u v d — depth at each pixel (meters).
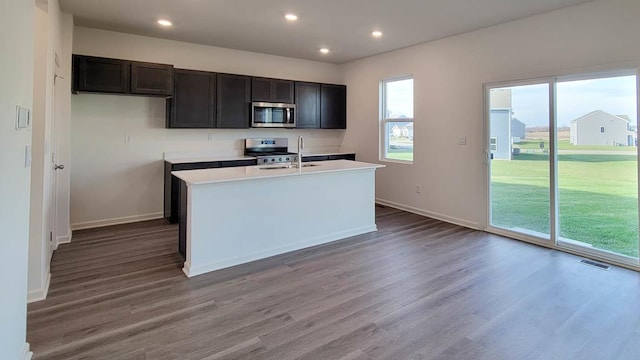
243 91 5.59
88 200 4.73
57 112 3.94
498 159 4.50
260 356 2.02
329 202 4.14
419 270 3.28
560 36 3.78
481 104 4.58
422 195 5.47
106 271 3.23
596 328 2.31
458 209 4.95
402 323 2.37
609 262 3.47
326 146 6.92
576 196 3.82
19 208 1.80
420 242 4.13
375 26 4.43
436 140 5.20
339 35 4.86
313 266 3.39
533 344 2.13
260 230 3.60
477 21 4.23
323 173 4.02
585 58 3.60
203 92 5.22
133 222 4.99
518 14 3.98
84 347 2.08
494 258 3.59
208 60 5.47
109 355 2.01
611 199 3.56
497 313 2.50
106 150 4.81
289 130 6.47
